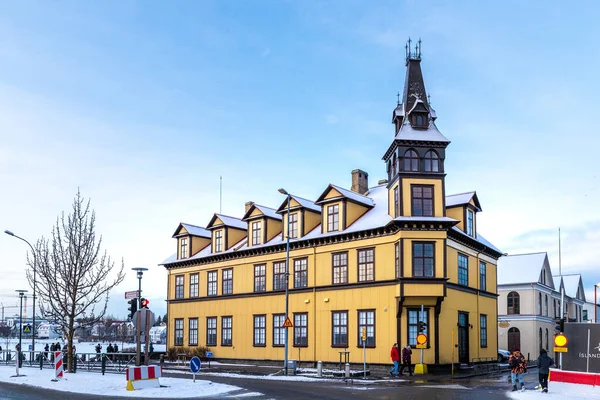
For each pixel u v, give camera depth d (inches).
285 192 1434.5
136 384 963.3
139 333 1052.5
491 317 1723.7
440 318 1413.6
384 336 1428.4
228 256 1892.2
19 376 1251.8
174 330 2066.9
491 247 1745.8
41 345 3779.5
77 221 1327.5
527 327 2314.2
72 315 1301.7
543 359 938.7
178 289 2081.7
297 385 1080.2
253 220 1840.6
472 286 1610.5
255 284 1796.3
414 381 1177.4
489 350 1683.1
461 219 1593.3
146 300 1077.1
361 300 1494.8
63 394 917.2
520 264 2417.6
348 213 1589.6
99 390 954.1
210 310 1931.6
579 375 891.4
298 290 1656.0
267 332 1731.1
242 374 1358.3
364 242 1512.1
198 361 1054.4
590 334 922.1
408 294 1365.7
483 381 1191.6
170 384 1024.2
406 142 1434.5
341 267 1565.0
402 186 1418.6
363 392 949.2
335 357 1534.2
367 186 1873.8
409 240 1392.7
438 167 1443.2
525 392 924.6
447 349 1425.9
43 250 1417.3
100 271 1358.3
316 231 1668.3
